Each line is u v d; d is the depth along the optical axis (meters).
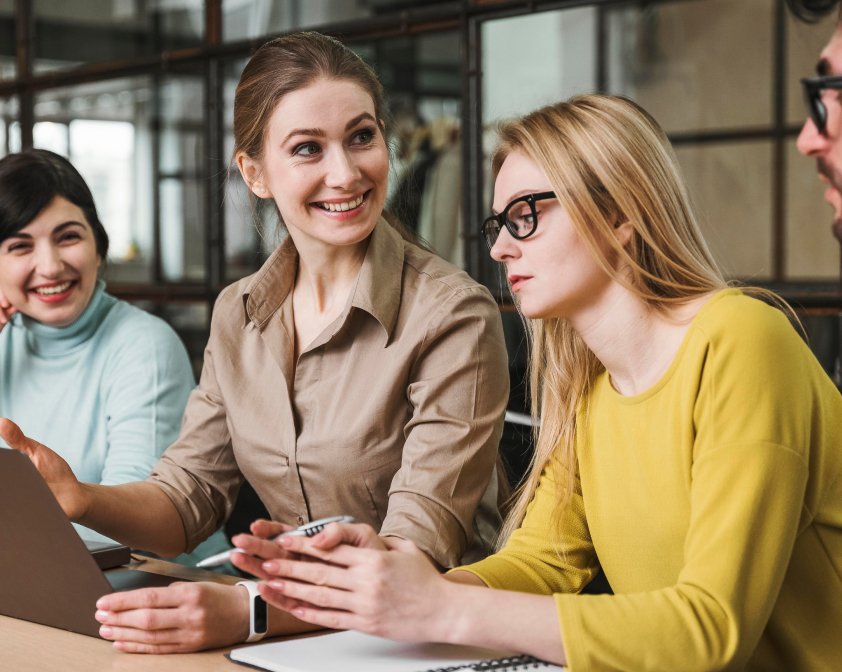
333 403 1.63
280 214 1.77
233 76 3.47
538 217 1.20
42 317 2.15
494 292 2.50
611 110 1.21
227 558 1.17
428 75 5.15
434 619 1.07
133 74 3.45
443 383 1.57
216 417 1.76
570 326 1.33
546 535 1.37
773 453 1.09
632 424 1.23
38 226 2.12
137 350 2.16
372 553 1.09
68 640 1.25
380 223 1.67
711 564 1.08
